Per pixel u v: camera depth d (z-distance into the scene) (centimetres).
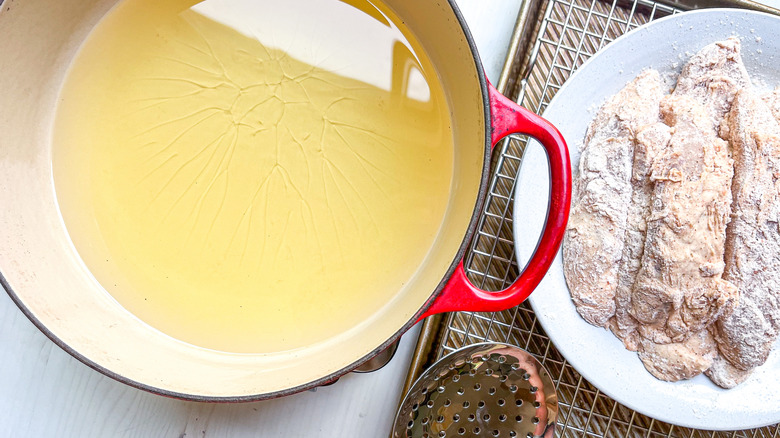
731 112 51
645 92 51
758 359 51
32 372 54
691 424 51
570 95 52
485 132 44
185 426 55
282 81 49
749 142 50
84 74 49
